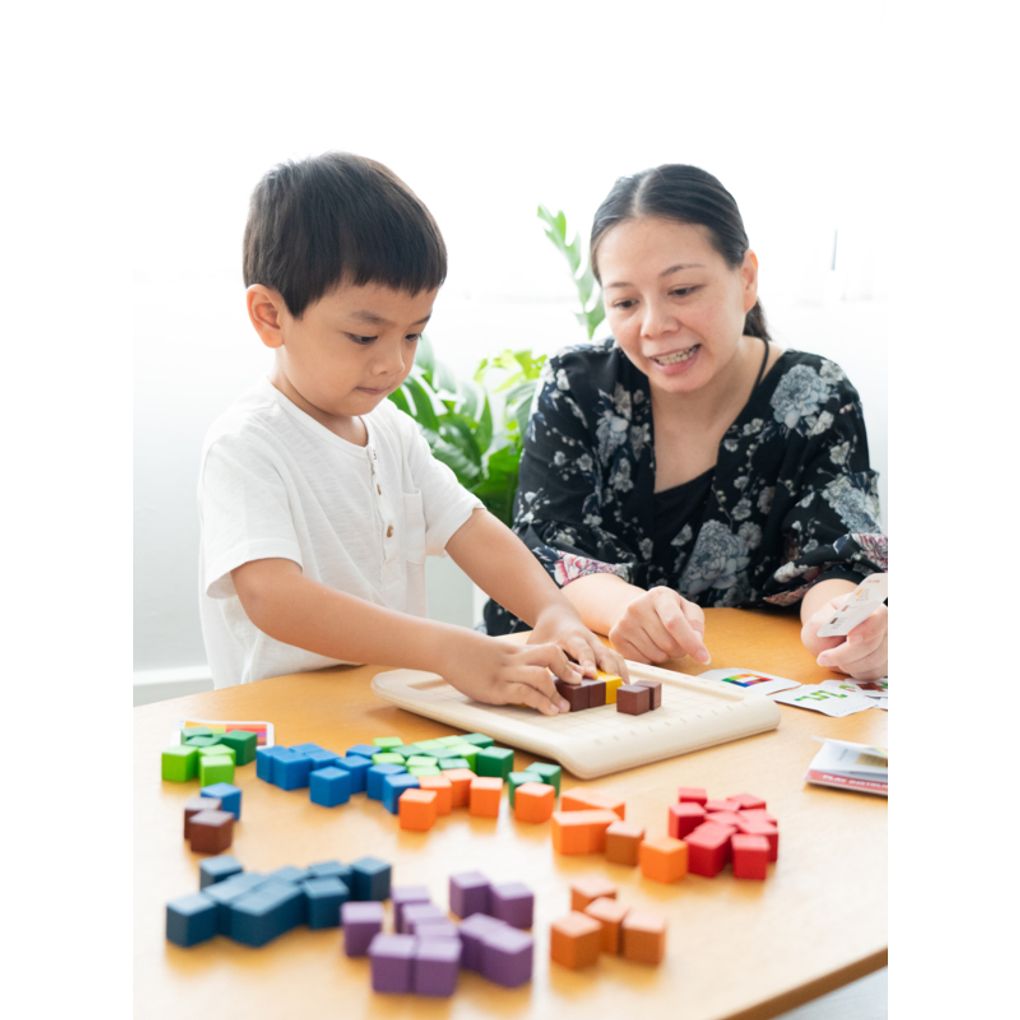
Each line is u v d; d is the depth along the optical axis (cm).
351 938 46
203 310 192
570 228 216
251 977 45
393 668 94
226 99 187
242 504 94
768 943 48
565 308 219
